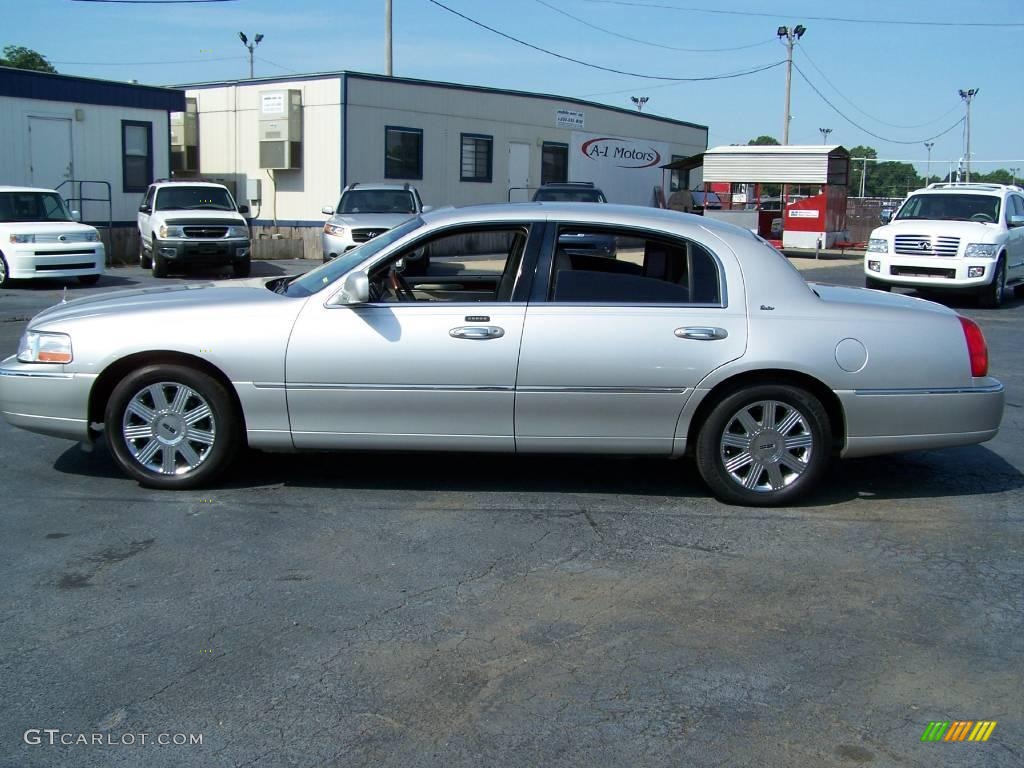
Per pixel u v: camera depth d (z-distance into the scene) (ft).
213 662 12.73
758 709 11.78
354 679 12.35
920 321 18.88
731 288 18.51
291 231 89.76
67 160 76.54
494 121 100.22
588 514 18.54
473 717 11.52
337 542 16.90
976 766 10.71
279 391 18.54
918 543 17.39
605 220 18.74
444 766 10.56
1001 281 55.11
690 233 18.74
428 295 19.67
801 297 18.74
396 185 69.82
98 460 21.56
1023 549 17.19
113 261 76.02
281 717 11.48
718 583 15.48
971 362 18.97
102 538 16.96
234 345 18.47
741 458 18.89
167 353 18.86
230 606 14.37
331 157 86.99
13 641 13.23
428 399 18.40
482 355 18.17
